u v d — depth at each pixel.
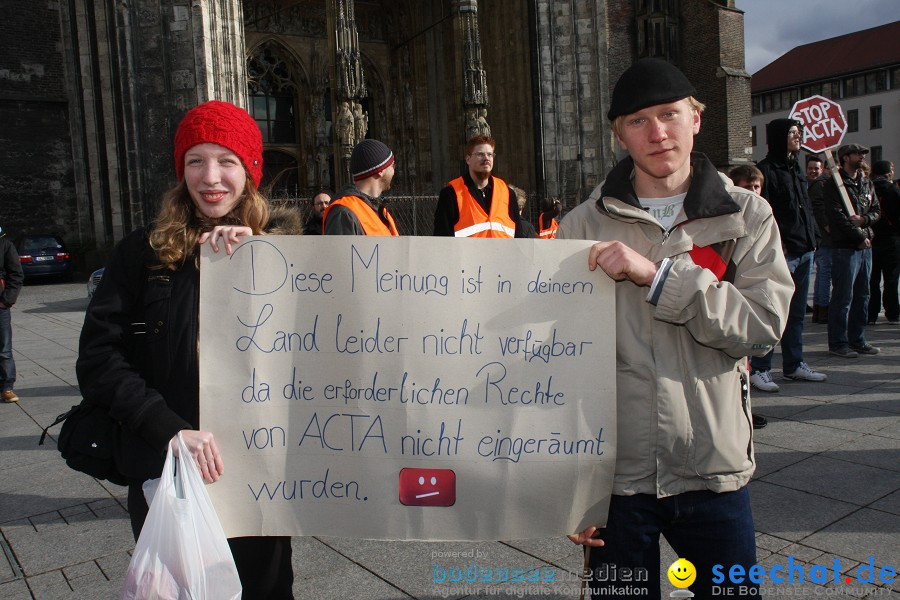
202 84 19.67
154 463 2.14
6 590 3.61
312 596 3.46
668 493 2.15
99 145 22.62
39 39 27.17
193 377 2.27
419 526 2.31
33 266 24.61
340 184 21.36
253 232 2.39
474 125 22.95
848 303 8.27
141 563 2.00
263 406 2.30
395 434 2.31
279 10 29.12
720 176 2.24
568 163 24.73
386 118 31.48
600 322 2.24
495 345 2.29
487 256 2.29
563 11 24.41
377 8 31.30
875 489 4.40
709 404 2.14
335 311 2.31
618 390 2.25
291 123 30.19
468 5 22.66
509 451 2.28
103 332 2.17
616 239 2.30
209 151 2.29
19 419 7.10
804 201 6.93
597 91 24.81
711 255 2.16
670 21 27.81
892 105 69.44
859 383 7.03
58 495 4.93
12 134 26.83
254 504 2.32
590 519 2.25
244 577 2.38
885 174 10.66
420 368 2.30
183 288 2.27
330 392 2.32
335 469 2.32
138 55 19.81
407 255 2.30
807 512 4.11
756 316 2.00
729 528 2.17
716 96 27.47
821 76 73.06
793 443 5.33
